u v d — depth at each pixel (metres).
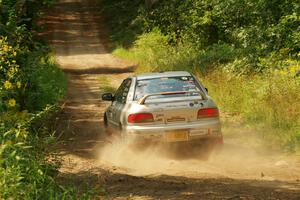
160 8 50.66
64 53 70.38
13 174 8.65
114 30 86.25
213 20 43.09
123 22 86.94
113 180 12.12
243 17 34.72
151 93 16.03
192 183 11.89
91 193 9.58
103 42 79.75
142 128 15.16
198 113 15.40
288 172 13.35
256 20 31.69
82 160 15.13
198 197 10.34
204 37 45.09
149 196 10.46
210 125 15.39
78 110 27.61
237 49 34.38
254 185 11.68
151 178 12.58
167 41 52.38
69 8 107.06
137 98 15.99
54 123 22.80
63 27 91.94
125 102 16.33
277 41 27.91
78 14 102.06
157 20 50.66
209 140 15.50
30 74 19.03
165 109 15.25
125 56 63.72
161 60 45.41
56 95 28.95
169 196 10.45
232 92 26.20
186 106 15.35
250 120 20.84
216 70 30.73
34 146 10.29
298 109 20.06
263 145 17.14
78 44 78.38
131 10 91.81
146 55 55.75
